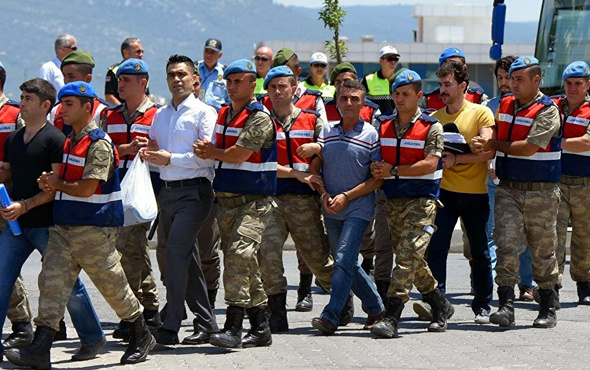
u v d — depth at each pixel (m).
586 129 17.33
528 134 15.31
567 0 24.27
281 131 15.27
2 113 13.98
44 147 12.79
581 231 17.67
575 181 17.42
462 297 18.56
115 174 12.80
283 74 15.23
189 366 12.78
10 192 13.67
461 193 15.57
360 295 15.27
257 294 13.96
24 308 13.98
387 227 16.47
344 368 12.58
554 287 15.64
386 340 14.48
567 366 12.70
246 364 12.84
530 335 14.85
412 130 14.66
